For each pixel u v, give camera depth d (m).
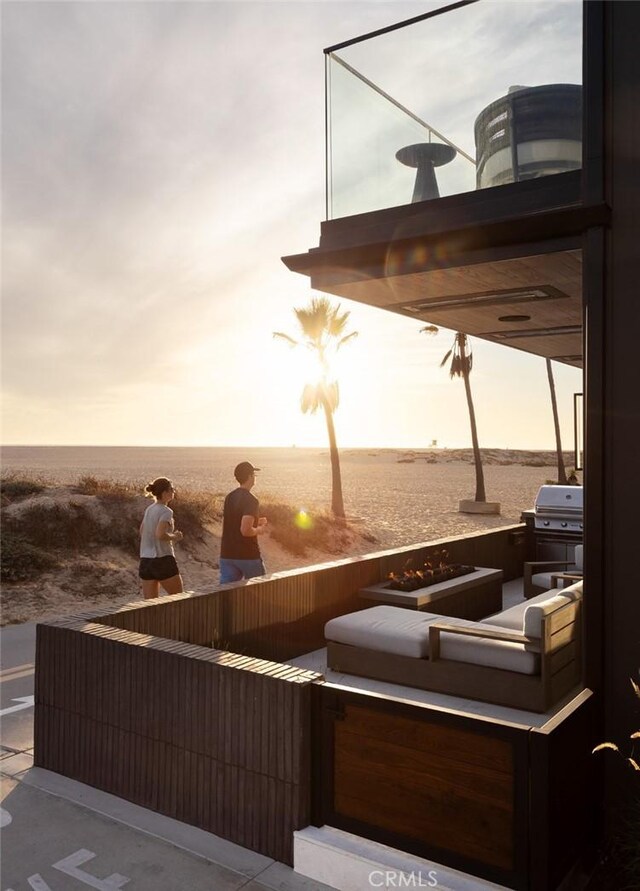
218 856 3.34
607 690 3.59
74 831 3.56
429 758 3.01
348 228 5.15
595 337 3.69
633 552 3.57
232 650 5.35
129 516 13.99
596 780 3.44
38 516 12.73
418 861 3.01
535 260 4.19
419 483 61.06
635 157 3.66
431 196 4.95
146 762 3.81
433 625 5.15
